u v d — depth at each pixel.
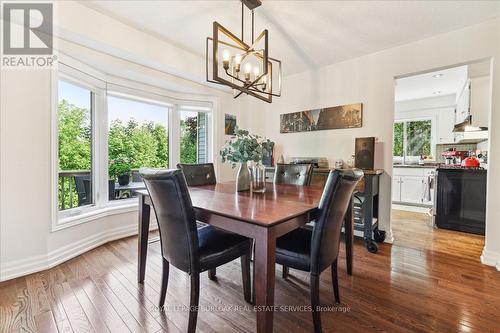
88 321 1.46
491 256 2.22
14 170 1.97
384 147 2.92
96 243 2.66
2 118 1.91
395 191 5.19
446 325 1.43
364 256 2.44
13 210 1.97
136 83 3.16
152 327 1.41
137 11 2.21
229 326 1.43
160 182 1.30
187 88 3.48
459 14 2.17
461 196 3.22
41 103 2.11
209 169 2.66
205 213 1.38
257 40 1.76
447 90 4.73
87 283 1.89
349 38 2.62
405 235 3.10
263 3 2.02
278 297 1.73
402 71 2.77
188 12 2.22
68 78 2.40
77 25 2.09
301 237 1.61
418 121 5.54
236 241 1.57
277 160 3.87
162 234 1.49
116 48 2.38
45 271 2.08
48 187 2.15
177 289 1.83
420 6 2.05
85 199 2.73
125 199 3.18
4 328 1.39
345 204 1.52
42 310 1.55
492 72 2.23
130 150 3.23
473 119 3.55
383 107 2.92
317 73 3.46
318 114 3.46
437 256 2.42
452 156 4.12
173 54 2.90
